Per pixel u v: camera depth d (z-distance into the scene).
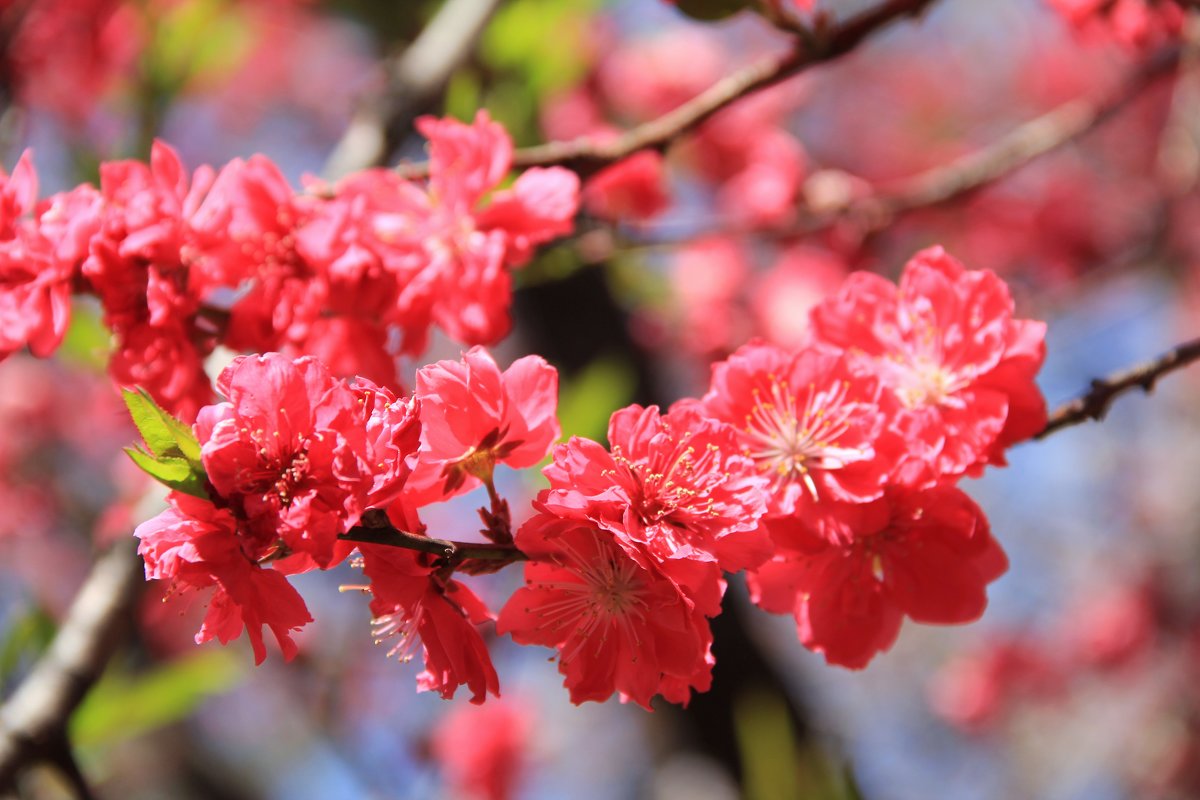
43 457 8.93
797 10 3.71
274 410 2.28
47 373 9.04
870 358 2.95
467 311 3.22
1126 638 10.26
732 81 3.66
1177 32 4.82
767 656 6.70
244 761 8.95
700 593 2.41
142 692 4.72
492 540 2.55
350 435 2.27
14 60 5.88
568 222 3.35
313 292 3.09
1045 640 10.59
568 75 5.80
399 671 7.96
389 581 2.34
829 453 2.67
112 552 4.51
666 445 2.49
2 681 4.45
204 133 10.54
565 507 2.36
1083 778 10.40
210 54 5.63
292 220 3.16
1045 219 8.91
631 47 7.43
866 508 2.66
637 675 2.46
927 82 11.38
